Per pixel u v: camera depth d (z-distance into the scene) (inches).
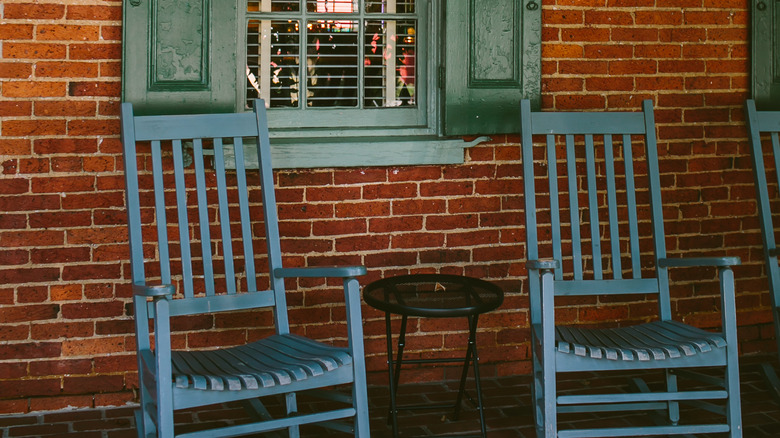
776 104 136.5
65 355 116.7
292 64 128.4
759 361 137.9
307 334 125.1
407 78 131.5
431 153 125.9
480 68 126.6
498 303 98.5
